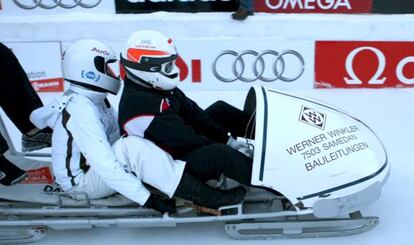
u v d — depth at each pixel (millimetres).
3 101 4242
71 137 3652
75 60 3574
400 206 4336
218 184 3922
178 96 3959
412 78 7305
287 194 3568
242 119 4266
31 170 4184
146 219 3637
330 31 7113
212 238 3932
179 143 3555
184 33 7230
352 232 3871
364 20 7070
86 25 7223
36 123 3814
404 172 4957
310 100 3941
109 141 3994
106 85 3689
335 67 7270
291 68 7281
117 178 3494
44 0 7387
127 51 3520
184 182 3566
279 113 3609
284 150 3516
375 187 3615
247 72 7312
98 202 3785
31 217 3809
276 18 7148
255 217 3672
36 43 7234
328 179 3543
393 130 6004
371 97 7039
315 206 3555
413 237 3908
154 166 3549
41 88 7395
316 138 3594
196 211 3797
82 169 3734
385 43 7148
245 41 7172
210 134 4066
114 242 3932
